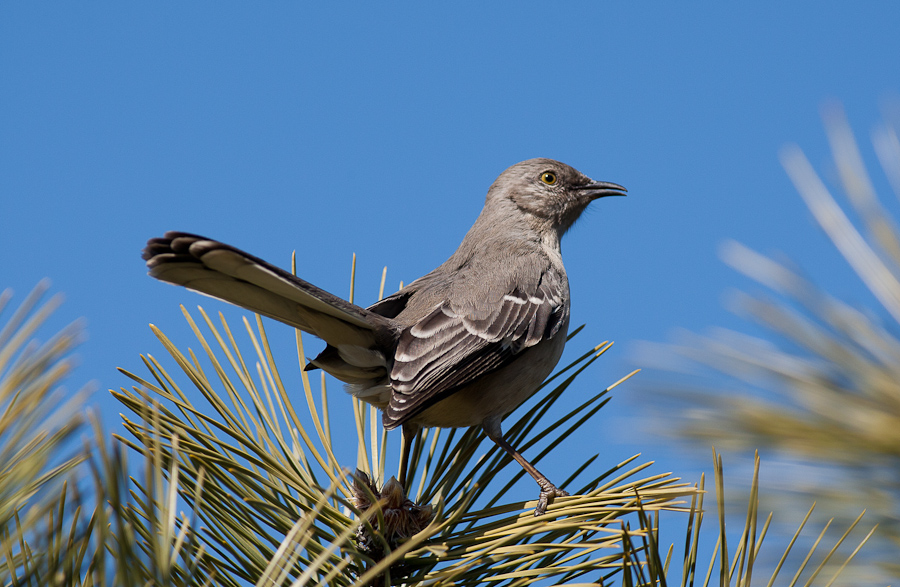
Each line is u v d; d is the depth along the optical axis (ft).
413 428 24.56
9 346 10.56
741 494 12.31
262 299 19.79
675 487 13.92
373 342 23.07
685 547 12.30
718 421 12.21
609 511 13.79
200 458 13.42
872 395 11.68
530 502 16.38
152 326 16.30
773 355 12.30
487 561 13.64
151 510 9.39
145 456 10.66
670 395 12.49
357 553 12.97
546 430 18.95
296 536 10.97
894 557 11.33
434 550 14.47
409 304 26.48
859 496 11.60
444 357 24.34
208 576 11.96
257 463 14.65
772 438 11.82
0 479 9.98
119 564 8.65
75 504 9.70
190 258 17.34
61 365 10.48
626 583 11.24
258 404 17.46
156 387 14.93
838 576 11.26
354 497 16.65
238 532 14.10
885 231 11.99
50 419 10.38
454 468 19.45
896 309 11.69
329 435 18.02
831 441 11.49
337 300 20.98
